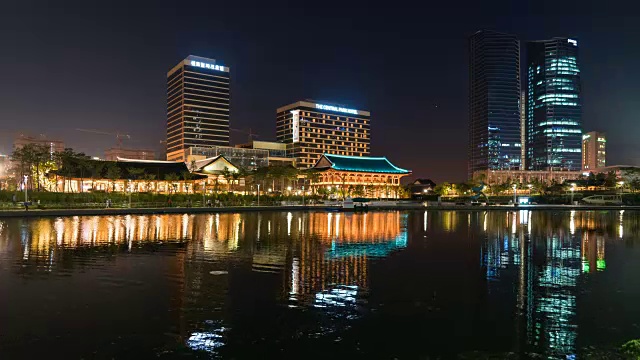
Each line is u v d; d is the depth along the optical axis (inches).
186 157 7391.7
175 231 1745.8
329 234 1718.8
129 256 1119.0
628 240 1624.0
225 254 1168.8
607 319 623.2
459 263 1077.8
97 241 1406.3
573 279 895.7
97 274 890.1
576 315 641.6
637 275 943.7
